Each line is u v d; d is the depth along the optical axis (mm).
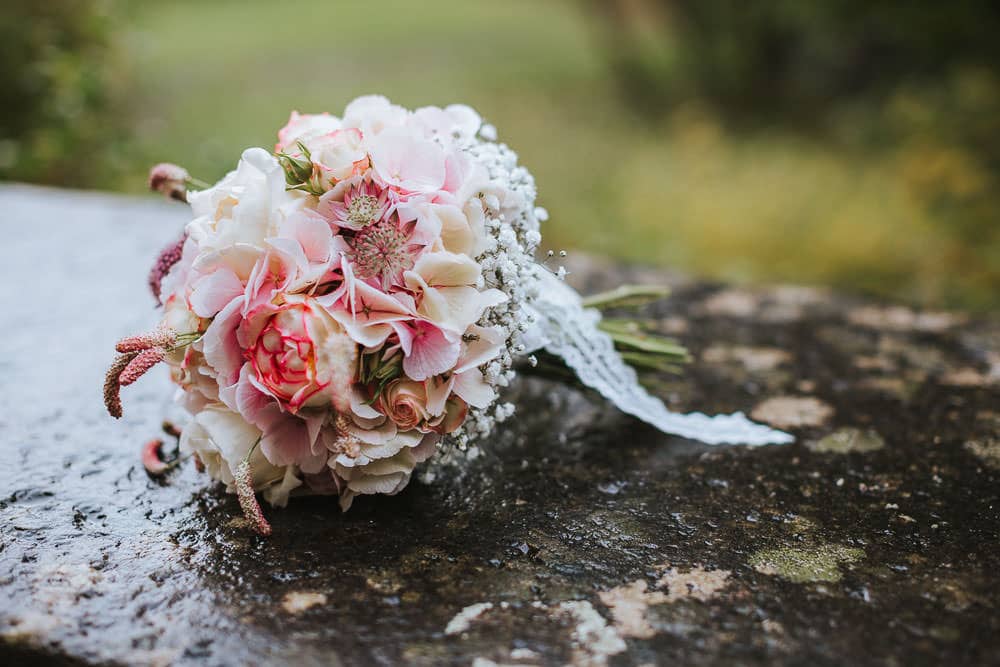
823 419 960
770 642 706
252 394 783
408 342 768
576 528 807
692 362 1072
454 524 811
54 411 944
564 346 890
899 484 862
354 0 6484
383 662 690
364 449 788
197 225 806
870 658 695
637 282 1271
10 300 1150
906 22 2980
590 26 4195
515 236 841
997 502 839
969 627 718
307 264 770
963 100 2561
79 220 1422
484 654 697
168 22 5551
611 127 3346
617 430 938
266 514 817
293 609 728
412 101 3570
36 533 792
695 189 2412
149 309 1137
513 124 3330
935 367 1059
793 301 1230
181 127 2955
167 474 863
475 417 825
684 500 841
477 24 5531
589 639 707
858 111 2998
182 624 715
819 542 794
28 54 2344
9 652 702
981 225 2098
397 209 781
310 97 3568
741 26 3383
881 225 2088
